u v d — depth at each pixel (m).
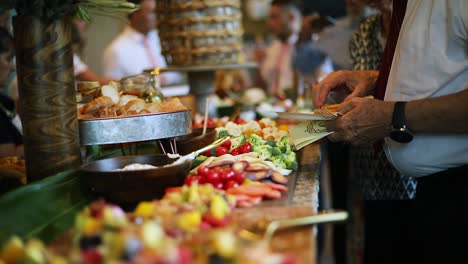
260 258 1.17
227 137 2.25
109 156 2.72
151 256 1.11
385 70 2.50
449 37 2.10
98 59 5.88
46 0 1.98
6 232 1.61
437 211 2.26
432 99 2.10
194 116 3.49
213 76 3.88
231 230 1.39
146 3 5.10
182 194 1.67
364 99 2.25
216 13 3.45
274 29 6.68
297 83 5.31
